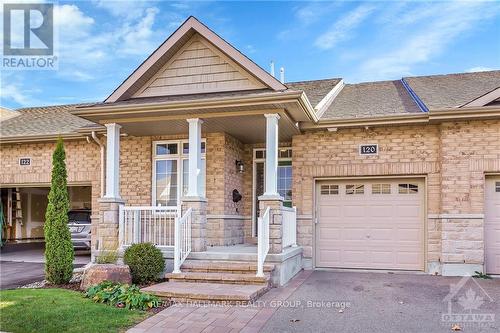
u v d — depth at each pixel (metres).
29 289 7.70
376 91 13.20
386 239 10.39
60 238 8.35
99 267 7.62
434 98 11.16
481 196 9.46
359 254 10.52
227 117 9.20
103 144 12.33
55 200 8.43
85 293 7.12
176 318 5.87
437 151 9.97
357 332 5.32
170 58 9.88
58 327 5.39
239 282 7.64
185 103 8.72
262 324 5.62
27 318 5.71
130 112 9.17
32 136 12.86
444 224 9.62
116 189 9.58
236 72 9.49
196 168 9.07
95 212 12.45
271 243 8.38
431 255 9.87
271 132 8.82
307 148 10.77
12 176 13.41
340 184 10.80
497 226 9.63
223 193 10.69
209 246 10.35
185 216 8.52
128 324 5.56
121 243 9.07
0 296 6.95
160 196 11.53
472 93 11.35
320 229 10.80
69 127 13.50
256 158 12.11
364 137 10.44
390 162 10.23
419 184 10.29
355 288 8.01
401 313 6.19
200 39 9.75
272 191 8.60
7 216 17.03
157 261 8.08
